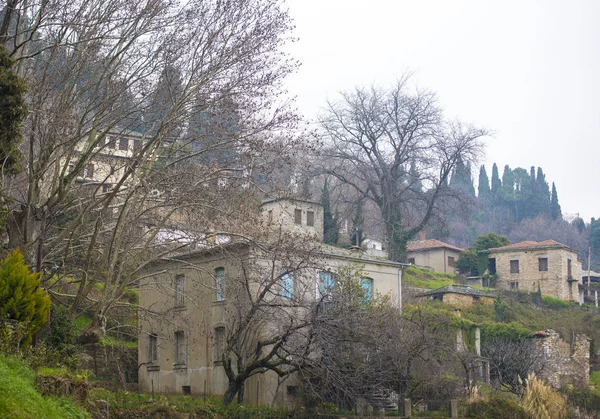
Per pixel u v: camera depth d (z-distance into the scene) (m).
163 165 29.97
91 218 33.62
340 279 33.62
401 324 34.84
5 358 17.69
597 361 62.66
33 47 30.73
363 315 31.62
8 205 26.03
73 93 28.00
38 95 26.06
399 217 72.31
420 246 95.56
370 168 71.50
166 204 27.78
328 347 30.33
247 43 27.47
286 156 28.34
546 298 77.88
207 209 28.69
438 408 35.50
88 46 27.03
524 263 84.94
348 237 73.31
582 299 88.19
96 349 39.62
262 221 28.94
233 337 31.00
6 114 23.56
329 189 73.94
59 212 28.41
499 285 85.12
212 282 36.81
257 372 31.16
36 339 21.94
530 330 59.56
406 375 33.59
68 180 26.45
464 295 66.31
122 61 28.41
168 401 26.06
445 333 42.75
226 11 27.62
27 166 29.25
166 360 39.25
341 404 32.31
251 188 28.61
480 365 48.53
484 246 92.25
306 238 30.36
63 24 26.52
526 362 50.56
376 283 40.53
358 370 31.19
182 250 34.47
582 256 143.75
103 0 27.53
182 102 27.31
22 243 26.02
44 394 17.67
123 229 26.94
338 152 70.25
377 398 33.84
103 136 27.77
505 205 171.12
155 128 30.72
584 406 52.69
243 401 33.62
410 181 75.06
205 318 37.03
